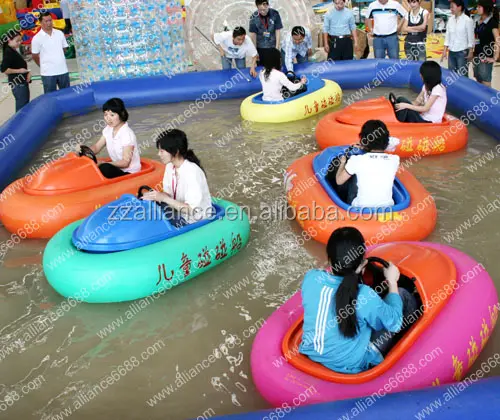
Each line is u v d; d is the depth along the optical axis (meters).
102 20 8.27
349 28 8.16
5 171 5.15
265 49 8.09
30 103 6.88
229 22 9.15
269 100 6.89
